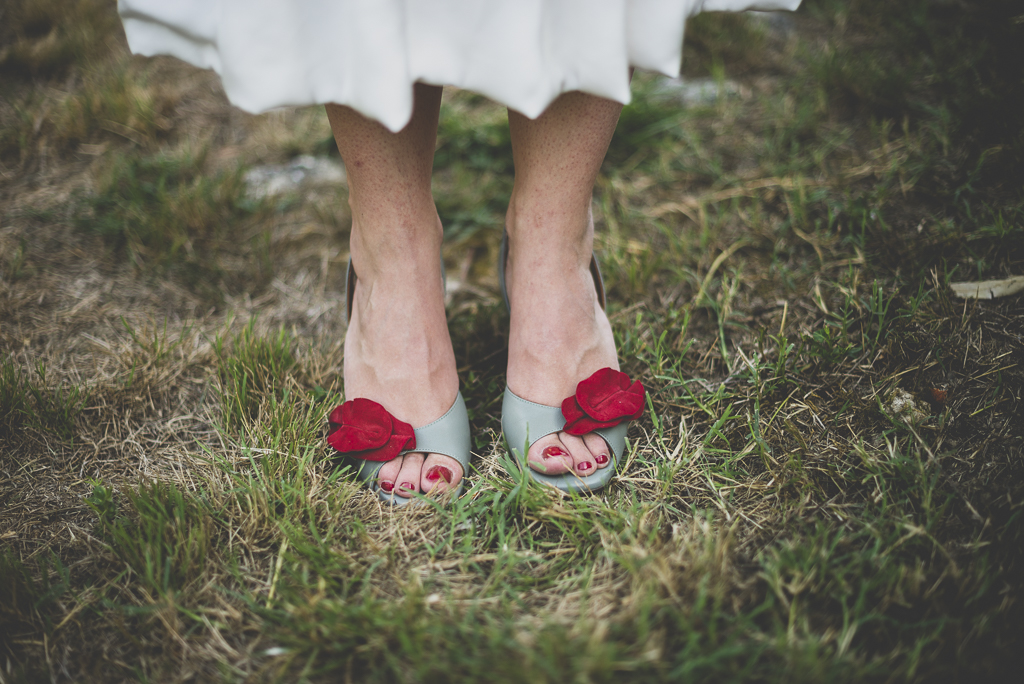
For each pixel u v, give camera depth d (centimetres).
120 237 182
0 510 119
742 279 163
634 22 94
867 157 189
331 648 94
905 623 95
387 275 117
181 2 90
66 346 152
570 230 117
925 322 139
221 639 98
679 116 219
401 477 117
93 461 128
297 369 144
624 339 151
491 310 160
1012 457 116
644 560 102
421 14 89
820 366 137
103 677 95
